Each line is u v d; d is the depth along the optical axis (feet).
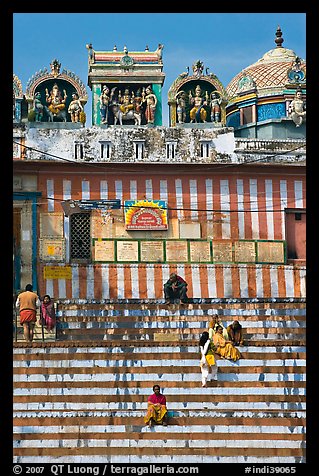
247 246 89.81
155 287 87.81
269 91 97.14
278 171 91.45
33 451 55.77
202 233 89.61
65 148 89.30
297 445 57.00
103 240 88.43
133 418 58.49
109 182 89.51
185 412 58.90
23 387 61.26
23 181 88.38
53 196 88.53
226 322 72.79
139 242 88.74
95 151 89.66
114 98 92.32
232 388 61.31
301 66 96.78
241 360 63.00
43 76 91.20
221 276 88.53
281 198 91.20
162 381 61.87
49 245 87.76
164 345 64.95
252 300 79.51
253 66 101.40
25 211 87.92
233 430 57.67
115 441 56.44
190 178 90.48
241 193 90.74
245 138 91.61
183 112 92.22
